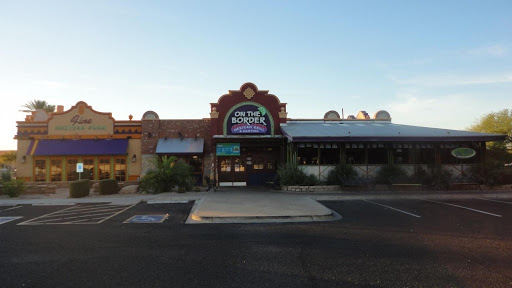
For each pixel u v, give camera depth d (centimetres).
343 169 1803
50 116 2216
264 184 2150
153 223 966
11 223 975
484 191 1716
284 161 2073
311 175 1806
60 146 2172
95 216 1088
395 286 477
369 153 1916
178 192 1711
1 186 1650
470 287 471
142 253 651
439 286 475
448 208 1195
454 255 623
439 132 1919
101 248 690
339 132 1895
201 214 1038
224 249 677
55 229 885
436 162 1861
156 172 1764
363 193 1647
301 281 498
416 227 877
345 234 804
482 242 717
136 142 2231
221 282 496
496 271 534
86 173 2148
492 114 3092
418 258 606
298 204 1254
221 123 2069
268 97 2092
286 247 688
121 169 2209
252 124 2062
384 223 935
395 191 1731
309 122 2327
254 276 520
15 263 592
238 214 1034
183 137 2217
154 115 2255
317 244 711
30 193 1719
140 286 481
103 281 502
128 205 1347
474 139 1797
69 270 553
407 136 1784
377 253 641
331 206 1263
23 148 2189
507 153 2470
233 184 2147
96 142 2205
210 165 2183
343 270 545
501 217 1011
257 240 751
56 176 2178
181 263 588
